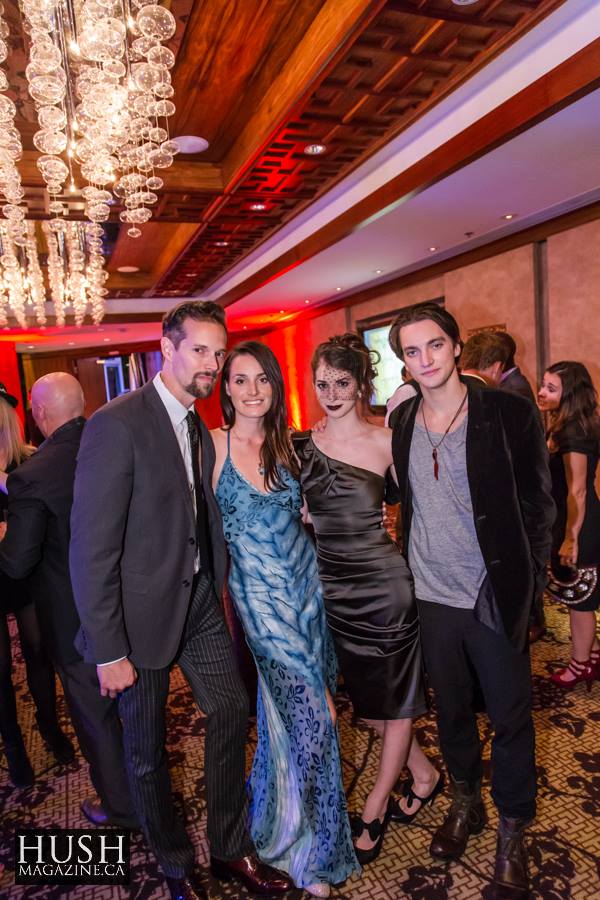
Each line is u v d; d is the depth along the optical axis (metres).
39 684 2.44
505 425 1.58
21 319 10.79
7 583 2.26
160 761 1.67
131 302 11.98
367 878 1.79
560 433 2.66
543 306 6.62
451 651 1.72
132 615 1.59
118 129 3.81
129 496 1.55
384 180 5.52
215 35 3.61
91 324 12.01
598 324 5.88
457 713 1.79
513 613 1.59
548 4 3.20
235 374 1.75
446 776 2.23
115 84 3.43
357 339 1.84
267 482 1.80
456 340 1.60
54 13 3.15
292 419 14.16
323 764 1.75
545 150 4.28
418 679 1.85
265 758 1.88
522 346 6.84
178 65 3.93
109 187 5.54
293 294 10.22
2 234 6.23
